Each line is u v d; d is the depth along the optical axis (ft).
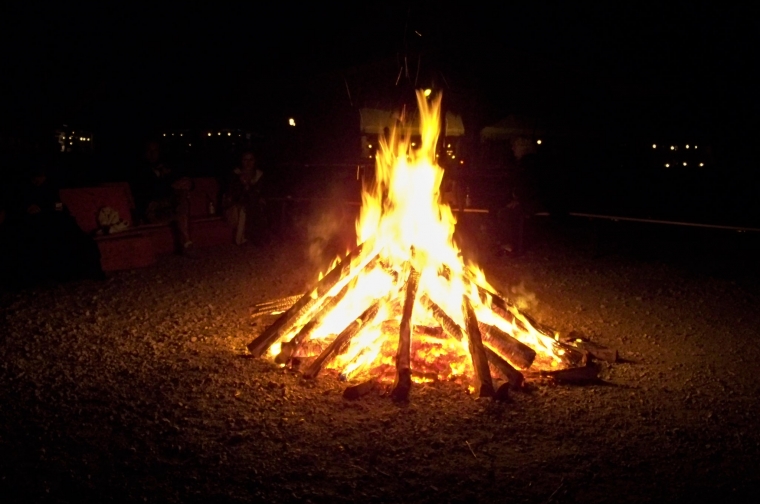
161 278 26.68
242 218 33.83
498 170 42.80
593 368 16.29
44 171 26.18
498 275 28.53
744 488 11.61
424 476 11.73
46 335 19.26
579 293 25.53
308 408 14.39
